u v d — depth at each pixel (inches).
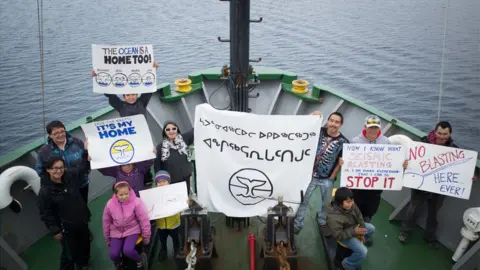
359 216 148.9
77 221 148.9
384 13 2472.9
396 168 163.8
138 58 190.4
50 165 136.9
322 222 180.9
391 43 1601.9
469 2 2679.6
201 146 147.9
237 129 143.4
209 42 1592.0
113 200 142.9
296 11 2586.1
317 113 143.3
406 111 836.0
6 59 1261.1
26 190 180.2
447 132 162.7
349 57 1381.6
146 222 145.4
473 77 1079.6
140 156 166.1
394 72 1168.2
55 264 172.9
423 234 186.7
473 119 781.3
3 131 714.2
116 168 172.6
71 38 1637.6
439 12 2362.2
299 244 181.9
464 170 159.0
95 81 192.9
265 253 147.8
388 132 218.8
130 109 199.5
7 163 174.7
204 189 149.7
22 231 178.4
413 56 1365.7
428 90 977.5
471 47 1449.3
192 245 143.3
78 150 165.5
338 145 164.2
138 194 165.6
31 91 946.1
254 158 145.3
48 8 2647.6
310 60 1350.9
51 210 146.1
